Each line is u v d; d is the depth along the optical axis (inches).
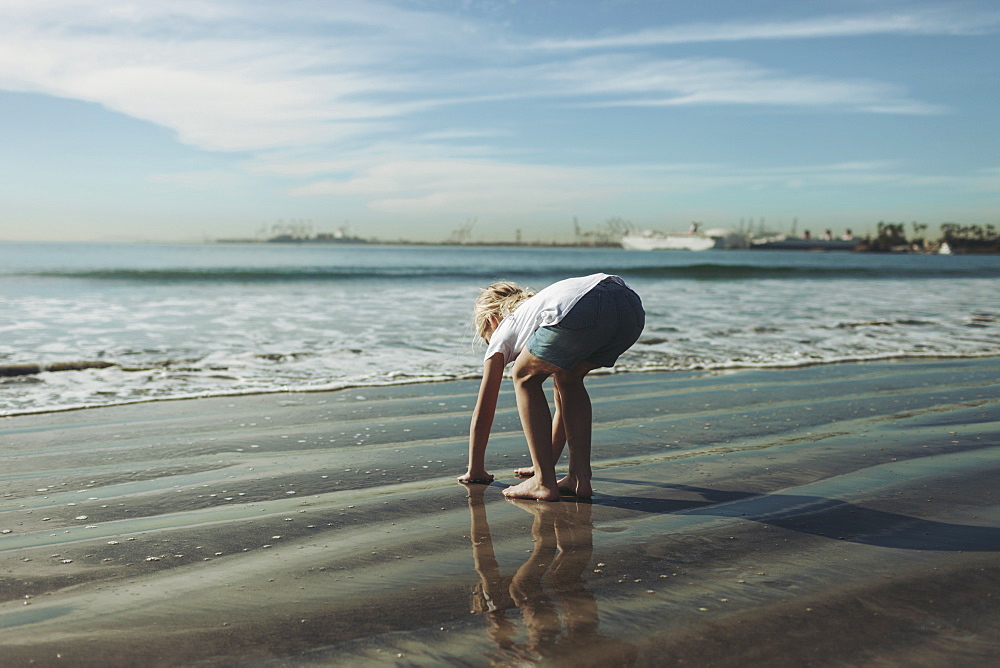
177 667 55.7
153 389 194.1
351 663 56.4
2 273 790.5
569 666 55.8
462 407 174.4
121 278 765.3
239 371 223.8
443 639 60.4
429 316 400.5
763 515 95.5
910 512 95.9
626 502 102.4
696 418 160.9
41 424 152.6
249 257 1893.5
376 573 75.7
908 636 60.4
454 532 89.4
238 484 110.4
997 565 77.0
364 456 128.2
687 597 68.9
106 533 88.4
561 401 109.6
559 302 101.4
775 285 786.8
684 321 389.1
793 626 62.4
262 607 67.0
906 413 165.8
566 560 79.5
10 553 81.3
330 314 408.8
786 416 162.7
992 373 228.1
